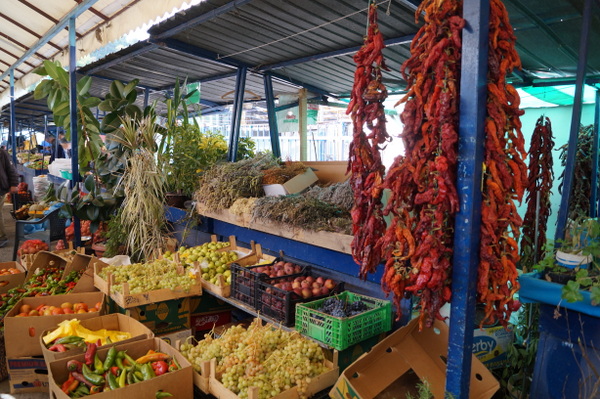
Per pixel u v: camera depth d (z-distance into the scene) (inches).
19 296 167.2
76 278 177.9
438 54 68.4
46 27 275.7
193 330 163.8
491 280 71.7
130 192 207.9
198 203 204.5
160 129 230.4
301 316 121.3
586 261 91.2
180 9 150.7
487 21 66.1
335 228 140.7
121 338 132.6
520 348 115.0
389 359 94.0
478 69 65.7
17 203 440.1
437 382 93.0
